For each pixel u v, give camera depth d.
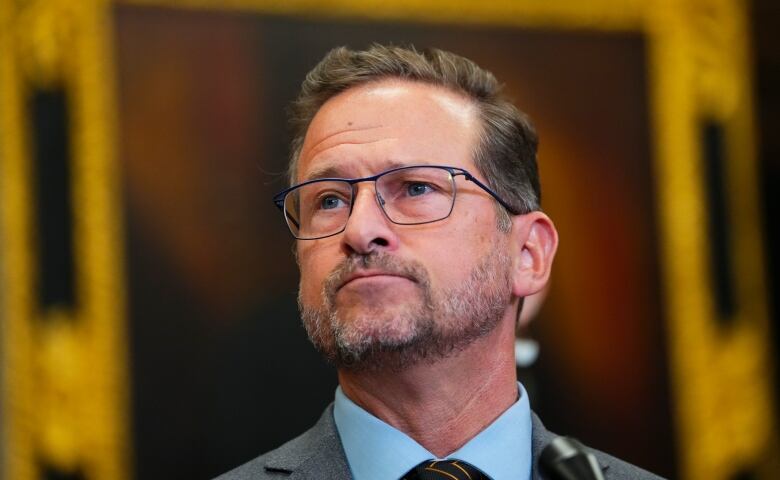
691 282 8.59
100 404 7.21
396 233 3.87
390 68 4.29
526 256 4.38
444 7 8.28
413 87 4.23
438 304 3.82
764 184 8.84
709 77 8.84
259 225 7.71
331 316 3.83
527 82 8.41
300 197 4.20
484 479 3.95
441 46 8.25
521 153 4.37
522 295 4.29
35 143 7.28
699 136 8.76
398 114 4.09
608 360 8.39
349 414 4.08
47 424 7.10
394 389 3.97
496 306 4.04
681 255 8.59
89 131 7.37
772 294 8.76
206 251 7.57
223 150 7.69
